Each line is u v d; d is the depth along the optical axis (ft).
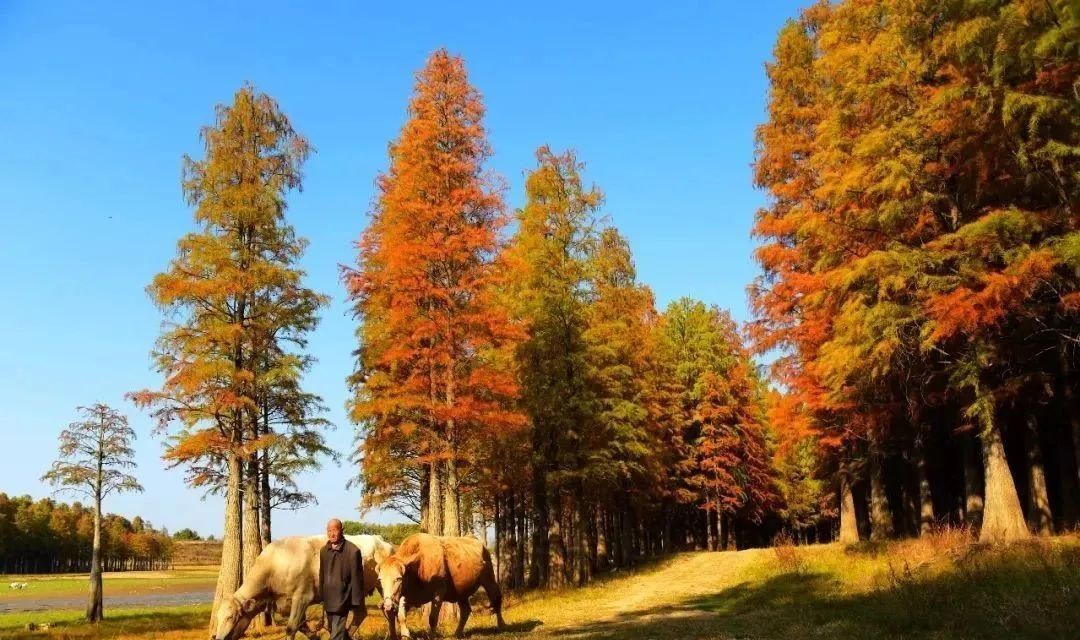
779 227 75.46
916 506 105.09
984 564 43.86
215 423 72.28
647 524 172.14
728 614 48.29
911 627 33.50
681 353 148.46
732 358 146.61
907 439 82.12
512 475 91.30
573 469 89.66
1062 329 56.59
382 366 75.46
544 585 89.56
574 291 90.99
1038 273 46.32
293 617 39.65
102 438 113.29
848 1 64.23
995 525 52.80
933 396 66.69
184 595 232.53
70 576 386.52
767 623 40.65
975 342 54.24
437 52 65.00
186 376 67.67
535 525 110.93
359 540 45.75
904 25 56.39
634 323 104.12
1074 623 28.50
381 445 69.10
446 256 61.11
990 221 47.65
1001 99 49.26
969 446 71.56
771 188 78.84
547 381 87.66
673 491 143.84
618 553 143.54
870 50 57.36
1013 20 45.62
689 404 147.43
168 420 69.77
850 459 86.89
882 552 62.28
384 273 60.80
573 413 88.58
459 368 62.75
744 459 148.87
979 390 54.85
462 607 46.14
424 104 63.93
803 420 76.95
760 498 161.79
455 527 61.36
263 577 39.40
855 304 55.72
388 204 62.75
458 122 64.34
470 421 61.36
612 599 69.00
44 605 179.22
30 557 413.59
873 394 70.54
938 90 53.52
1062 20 43.52
